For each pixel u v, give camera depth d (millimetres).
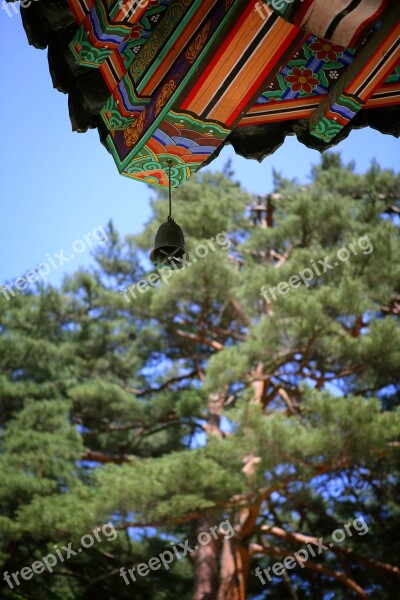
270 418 16391
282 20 5273
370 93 5988
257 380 19547
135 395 23625
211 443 17047
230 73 5555
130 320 24047
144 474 16250
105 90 6340
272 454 16125
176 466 16125
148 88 5910
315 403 16031
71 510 16156
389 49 5547
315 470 16609
